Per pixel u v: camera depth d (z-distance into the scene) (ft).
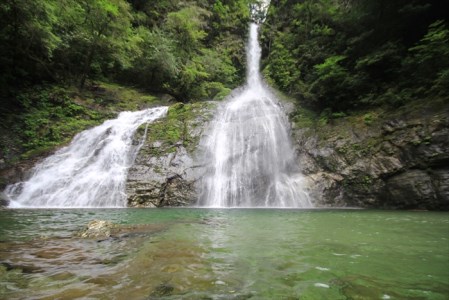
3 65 48.29
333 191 35.12
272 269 8.84
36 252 10.87
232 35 101.60
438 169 30.55
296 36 71.82
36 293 7.02
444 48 34.27
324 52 57.41
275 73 73.72
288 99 56.85
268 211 27.86
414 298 6.63
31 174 35.73
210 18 98.94
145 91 69.00
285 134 44.24
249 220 20.45
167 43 71.10
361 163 34.94
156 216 22.85
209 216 23.02
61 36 54.85
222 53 94.07
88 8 56.39
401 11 42.93
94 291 7.15
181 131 42.22
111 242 12.60
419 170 31.42
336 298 6.64
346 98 45.24
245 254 10.61
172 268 8.92
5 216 22.48
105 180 34.63
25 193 32.86
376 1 46.26
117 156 38.88
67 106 50.29
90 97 56.44
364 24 50.01
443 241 12.98
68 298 6.72
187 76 71.31
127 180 34.71
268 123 45.42
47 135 44.01
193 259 9.95
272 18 101.40
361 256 10.34
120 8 59.62
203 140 40.75
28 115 45.85
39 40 47.01
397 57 41.86
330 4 61.21
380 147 34.63
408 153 32.30
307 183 36.60
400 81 40.65
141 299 6.66
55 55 56.13
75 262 9.58
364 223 18.93
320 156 38.32
